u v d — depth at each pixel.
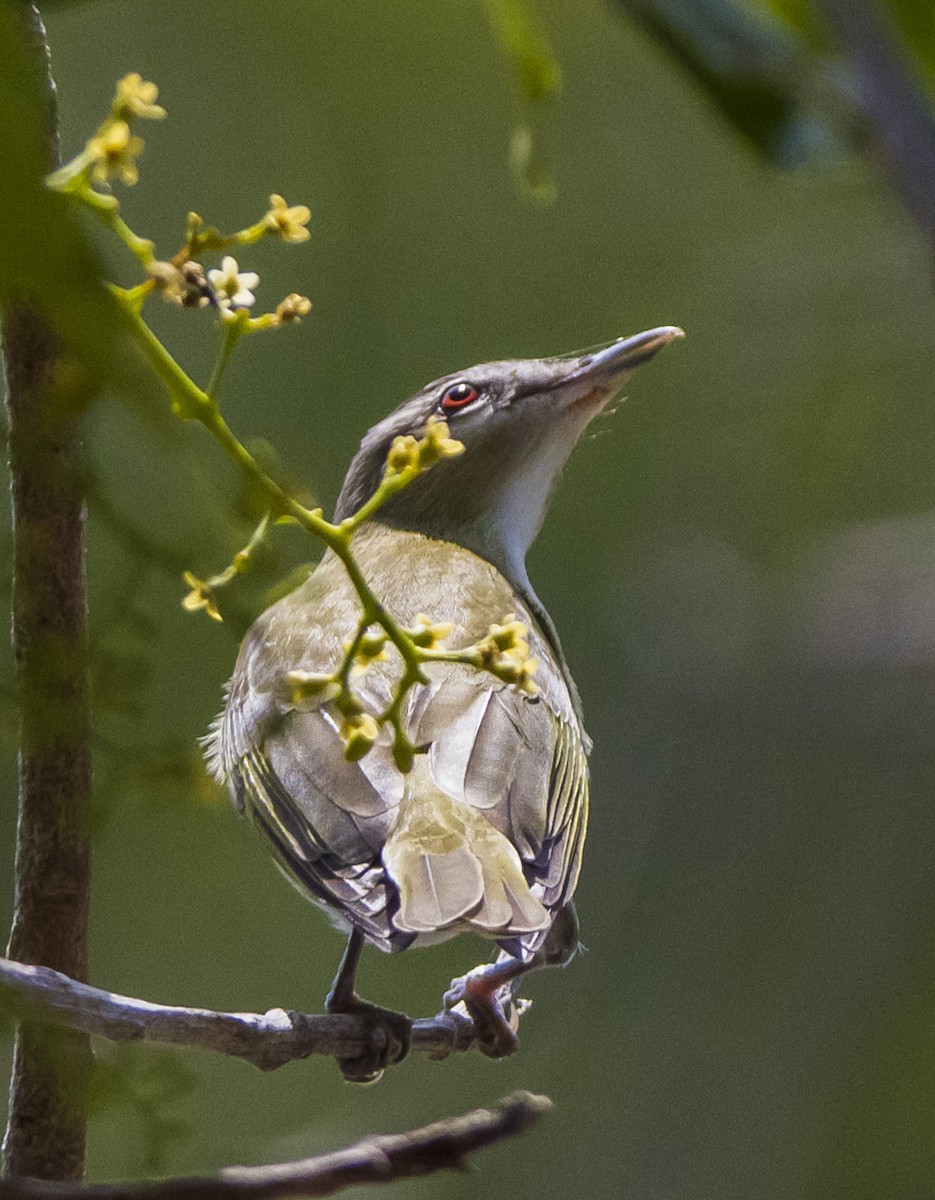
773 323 15.10
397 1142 3.42
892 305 14.80
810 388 15.01
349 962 5.72
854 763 13.95
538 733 6.52
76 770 4.47
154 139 15.55
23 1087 4.22
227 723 7.05
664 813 14.23
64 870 4.49
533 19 5.49
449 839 5.84
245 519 3.67
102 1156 7.68
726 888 13.85
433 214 15.62
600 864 14.23
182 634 11.58
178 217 15.48
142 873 13.39
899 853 13.67
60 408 2.74
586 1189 12.95
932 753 13.86
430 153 15.75
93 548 6.47
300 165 15.64
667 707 14.51
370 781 6.12
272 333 14.80
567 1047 13.65
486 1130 3.46
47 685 3.51
